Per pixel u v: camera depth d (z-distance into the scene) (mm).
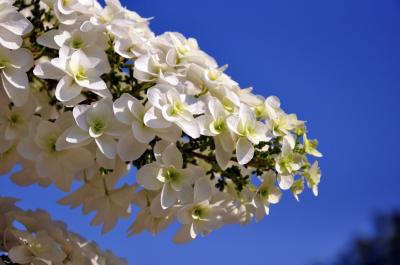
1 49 513
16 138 562
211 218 532
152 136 497
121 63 544
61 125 520
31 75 556
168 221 562
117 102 498
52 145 521
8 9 510
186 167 531
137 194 573
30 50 545
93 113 499
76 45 531
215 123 513
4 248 552
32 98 542
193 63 541
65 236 582
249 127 514
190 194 507
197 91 532
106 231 586
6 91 510
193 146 529
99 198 582
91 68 514
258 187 538
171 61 539
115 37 541
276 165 522
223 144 511
